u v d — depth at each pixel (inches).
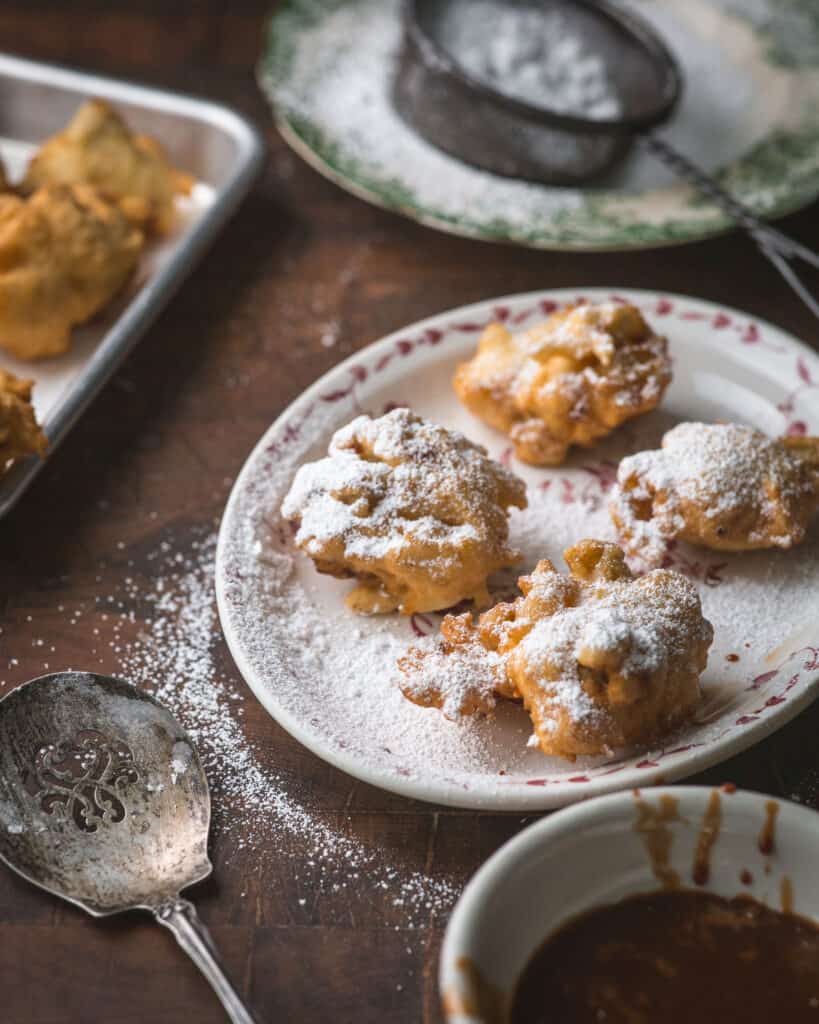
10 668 22.5
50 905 20.1
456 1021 17.5
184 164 30.5
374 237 29.1
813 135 30.2
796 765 21.4
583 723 20.1
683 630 20.7
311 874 20.4
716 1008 18.4
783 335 25.5
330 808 21.0
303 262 28.5
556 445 24.3
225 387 26.4
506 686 20.9
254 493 23.4
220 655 22.6
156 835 20.5
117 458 25.2
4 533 24.2
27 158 30.7
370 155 29.6
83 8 33.9
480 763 20.9
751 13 33.2
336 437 23.1
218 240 28.9
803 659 21.6
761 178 29.2
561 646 20.3
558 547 23.5
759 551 23.3
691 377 25.5
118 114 29.6
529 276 28.3
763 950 18.8
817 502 23.1
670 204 28.7
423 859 20.5
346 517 22.2
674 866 19.2
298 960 19.7
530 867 18.7
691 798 19.0
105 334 27.0
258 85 32.3
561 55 31.6
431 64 28.7
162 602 23.3
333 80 31.2
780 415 25.0
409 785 20.1
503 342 24.8
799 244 28.9
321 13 32.6
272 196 29.9
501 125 28.7
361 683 21.8
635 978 18.6
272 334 27.2
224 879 20.4
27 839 20.3
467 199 28.8
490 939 18.3
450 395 25.5
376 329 27.3
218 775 21.3
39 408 25.7
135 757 21.0
